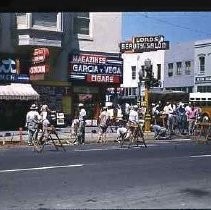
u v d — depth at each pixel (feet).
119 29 106.63
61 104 99.14
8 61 90.38
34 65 91.76
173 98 125.18
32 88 92.63
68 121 99.66
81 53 101.14
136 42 104.78
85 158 54.29
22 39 91.76
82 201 31.96
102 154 58.90
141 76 100.73
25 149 65.10
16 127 94.02
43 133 65.26
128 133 72.69
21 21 92.17
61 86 98.94
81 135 75.82
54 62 97.86
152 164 50.44
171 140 85.25
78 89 101.35
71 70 99.66
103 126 79.56
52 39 94.48
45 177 41.06
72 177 41.29
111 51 105.60
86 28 103.14
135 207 30.42
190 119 95.30
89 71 101.71
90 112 102.89
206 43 161.07
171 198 33.53
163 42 103.65
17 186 36.96
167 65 178.50
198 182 40.19
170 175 43.55
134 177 41.98
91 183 38.63
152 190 36.29
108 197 33.37
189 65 168.66
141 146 71.56
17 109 94.22
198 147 71.10
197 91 164.55
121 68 105.91
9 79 90.43
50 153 59.47
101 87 104.32
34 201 31.81
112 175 42.75
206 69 161.07
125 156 57.11
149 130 96.32
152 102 123.03
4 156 55.67
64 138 79.30
